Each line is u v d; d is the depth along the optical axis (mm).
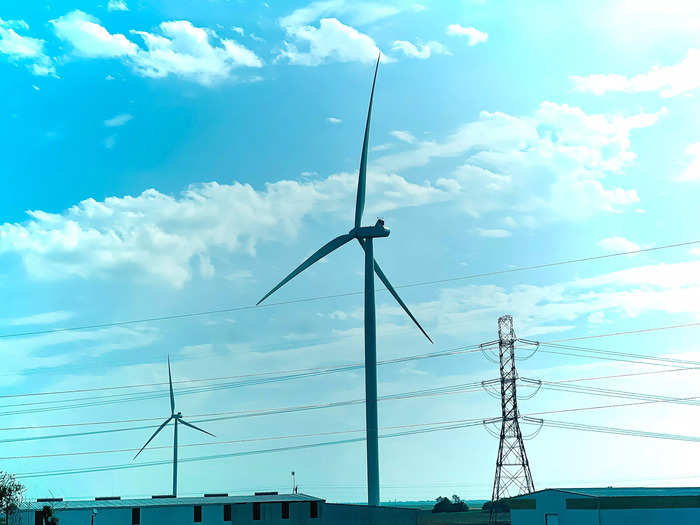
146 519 116750
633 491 112000
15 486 116562
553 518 106688
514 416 139375
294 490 135500
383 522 114625
